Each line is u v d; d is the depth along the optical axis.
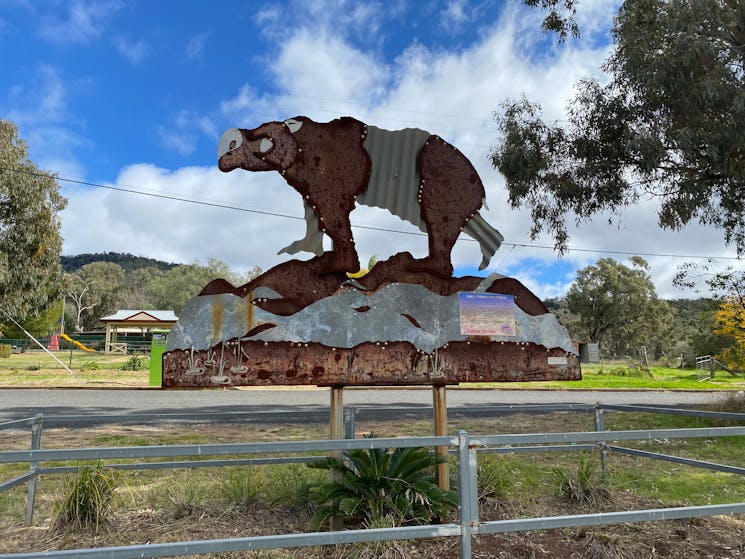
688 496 4.86
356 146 4.15
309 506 4.14
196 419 10.16
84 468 4.07
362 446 2.40
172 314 47.09
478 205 4.46
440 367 4.03
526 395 17.56
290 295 3.80
